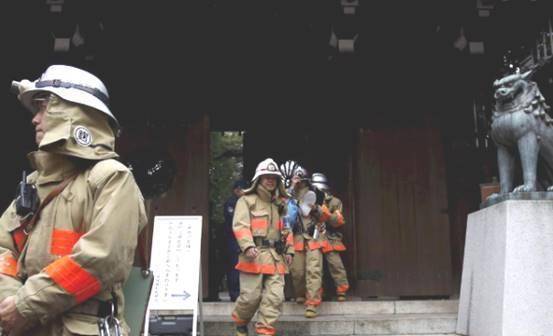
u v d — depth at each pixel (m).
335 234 7.20
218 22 7.79
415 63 8.69
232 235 7.20
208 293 7.95
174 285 5.05
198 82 8.84
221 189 19.91
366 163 8.72
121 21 7.39
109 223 1.85
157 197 8.29
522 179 6.16
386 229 8.48
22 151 8.59
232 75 8.97
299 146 9.98
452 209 8.78
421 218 8.52
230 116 9.65
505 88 5.62
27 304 1.76
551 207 5.20
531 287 5.00
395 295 8.28
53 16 6.61
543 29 7.40
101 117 2.09
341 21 7.01
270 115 9.55
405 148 8.77
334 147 9.50
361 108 9.00
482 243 5.70
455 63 8.36
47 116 2.00
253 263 5.09
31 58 7.83
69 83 2.05
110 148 2.09
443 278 8.33
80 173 2.02
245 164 10.26
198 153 8.46
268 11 7.54
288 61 8.69
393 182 8.64
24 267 1.99
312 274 6.38
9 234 2.10
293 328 5.98
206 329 5.90
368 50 8.32
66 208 1.95
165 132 8.53
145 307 2.33
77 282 1.79
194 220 5.32
